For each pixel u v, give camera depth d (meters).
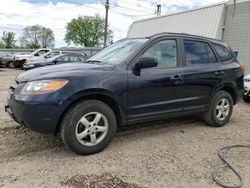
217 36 15.27
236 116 6.69
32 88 3.71
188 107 5.03
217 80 5.39
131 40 4.98
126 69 4.27
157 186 3.23
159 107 4.60
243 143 4.72
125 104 4.23
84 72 3.97
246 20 14.04
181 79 4.80
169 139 4.79
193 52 5.20
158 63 4.65
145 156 4.04
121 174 3.48
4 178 3.32
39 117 3.64
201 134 5.12
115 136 4.84
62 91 3.70
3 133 4.82
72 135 3.82
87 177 3.37
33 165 3.67
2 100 7.88
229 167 3.77
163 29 19.70
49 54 19.97
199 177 3.47
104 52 5.12
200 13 16.91
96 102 3.98
